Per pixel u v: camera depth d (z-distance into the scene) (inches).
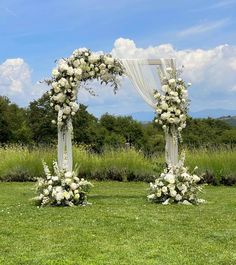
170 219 320.8
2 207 382.6
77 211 354.6
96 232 281.4
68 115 400.5
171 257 229.9
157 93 419.8
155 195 406.6
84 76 419.2
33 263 221.5
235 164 605.9
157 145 1312.7
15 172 633.0
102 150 715.4
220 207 378.3
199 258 228.5
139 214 339.9
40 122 1411.2
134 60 424.8
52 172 616.4
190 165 606.9
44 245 253.3
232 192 497.4
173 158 420.2
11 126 1573.6
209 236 271.9
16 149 711.7
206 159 624.1
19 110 1664.6
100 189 529.0
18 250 244.1
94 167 648.4
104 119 1433.3
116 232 281.3
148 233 278.8
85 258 229.1
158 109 416.5
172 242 257.8
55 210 361.1
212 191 509.7
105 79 426.3
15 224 306.0
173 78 421.7
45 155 661.9
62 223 308.3
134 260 225.3
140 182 615.8
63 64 402.6
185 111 421.7
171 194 395.5
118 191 506.6
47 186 390.9
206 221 314.3
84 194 392.5
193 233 279.0
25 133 1497.3
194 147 690.8
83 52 416.8
